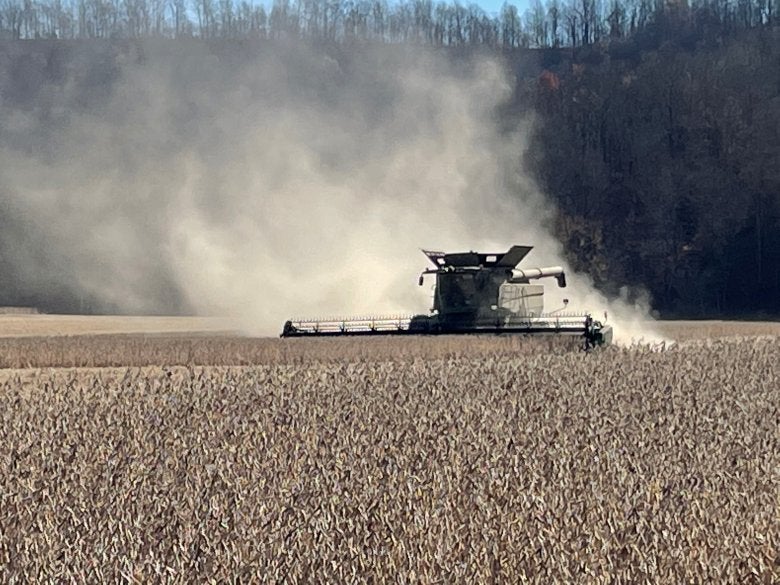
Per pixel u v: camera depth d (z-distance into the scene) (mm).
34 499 20781
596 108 177000
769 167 160125
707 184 165250
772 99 171000
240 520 19078
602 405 34375
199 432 29312
